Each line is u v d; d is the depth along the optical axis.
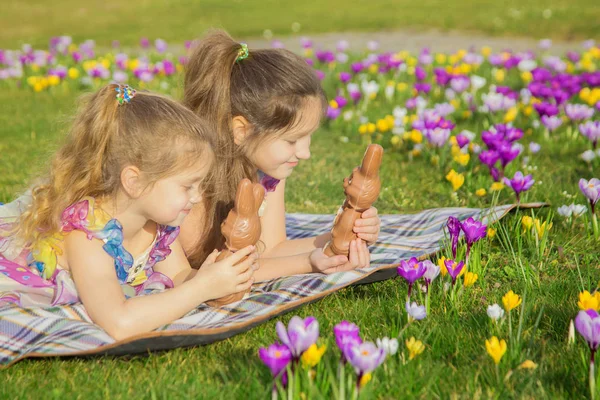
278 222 3.59
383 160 5.99
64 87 9.74
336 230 3.23
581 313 2.13
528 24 15.83
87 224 2.71
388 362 2.34
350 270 3.22
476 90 8.38
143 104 2.75
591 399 2.19
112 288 2.71
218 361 2.60
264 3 23.02
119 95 2.76
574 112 5.98
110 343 2.57
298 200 5.07
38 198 2.87
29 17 21.80
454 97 8.23
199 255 3.44
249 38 16.16
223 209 3.32
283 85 3.00
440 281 3.03
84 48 11.56
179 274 3.25
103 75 9.39
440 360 2.55
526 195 4.52
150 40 16.23
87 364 2.55
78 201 2.75
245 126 3.12
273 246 3.58
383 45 14.44
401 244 3.72
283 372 2.06
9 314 2.74
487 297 3.10
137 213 2.82
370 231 3.20
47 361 2.56
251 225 2.84
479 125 7.02
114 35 17.33
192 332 2.54
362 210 3.18
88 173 2.76
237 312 2.88
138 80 10.05
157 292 3.05
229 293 2.82
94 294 2.70
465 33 15.80
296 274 3.31
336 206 4.95
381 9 20.16
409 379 2.29
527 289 3.14
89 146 2.75
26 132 7.27
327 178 5.58
